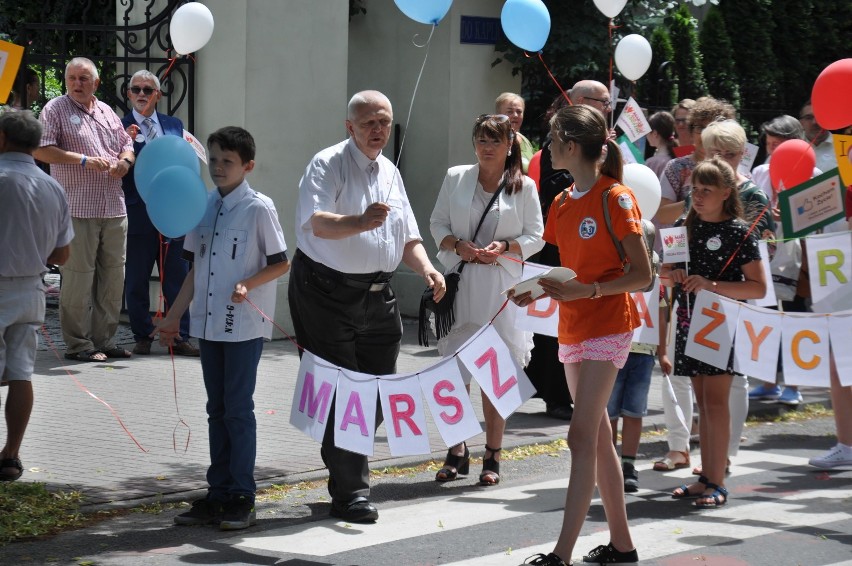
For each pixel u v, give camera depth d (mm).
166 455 9836
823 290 9836
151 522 8227
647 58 13711
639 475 10117
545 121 11414
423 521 8508
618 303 7172
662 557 7695
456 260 9664
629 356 9438
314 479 9445
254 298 8078
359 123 8109
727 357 8938
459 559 7582
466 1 16953
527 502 9094
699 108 11469
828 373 9289
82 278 13359
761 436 11945
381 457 10258
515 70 17438
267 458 9961
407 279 17562
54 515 8164
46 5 15805
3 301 8836
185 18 11719
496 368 8117
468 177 9703
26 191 8883
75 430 10539
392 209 8312
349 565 7422
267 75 15156
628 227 7035
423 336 9852
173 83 15438
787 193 10273
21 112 9055
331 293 8102
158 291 15555
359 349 8484
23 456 9648
